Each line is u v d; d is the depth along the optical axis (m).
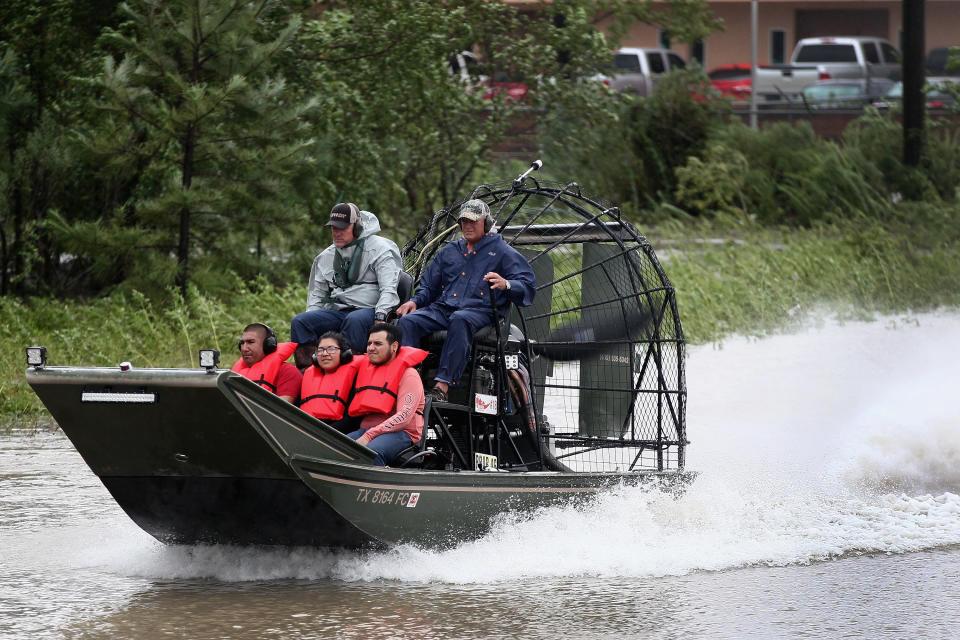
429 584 26.02
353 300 30.59
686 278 73.56
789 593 25.38
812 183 104.94
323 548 26.92
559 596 25.06
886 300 74.88
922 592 25.45
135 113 62.69
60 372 23.86
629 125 114.50
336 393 27.50
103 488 36.03
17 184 67.25
